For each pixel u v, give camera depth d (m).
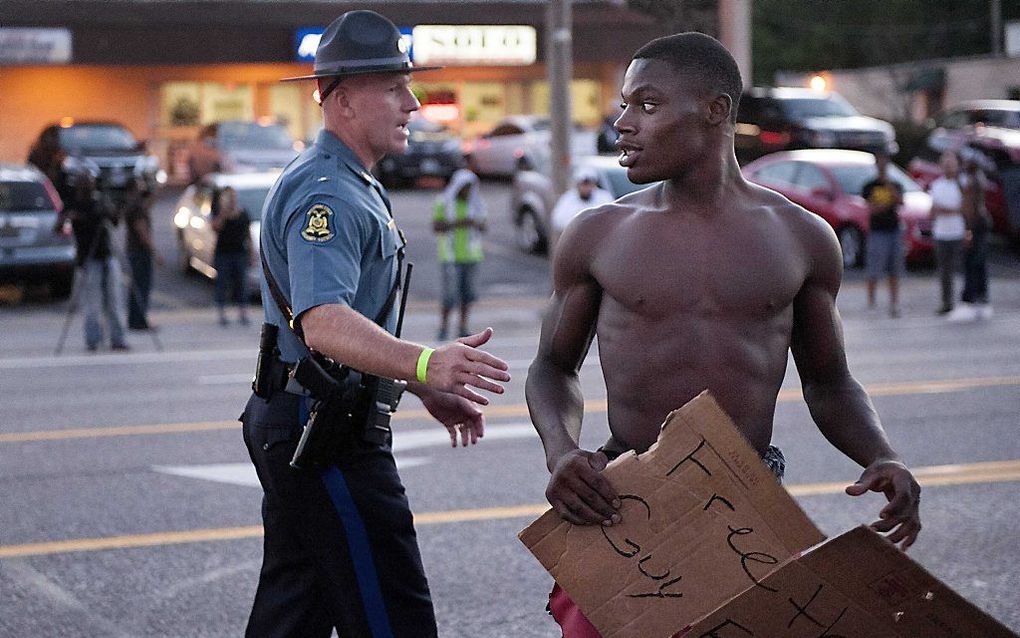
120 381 12.99
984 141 27.56
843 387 3.66
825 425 3.65
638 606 3.14
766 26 52.84
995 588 6.47
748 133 30.75
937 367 13.25
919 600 2.90
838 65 52.81
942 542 7.21
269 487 4.29
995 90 45.03
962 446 9.47
